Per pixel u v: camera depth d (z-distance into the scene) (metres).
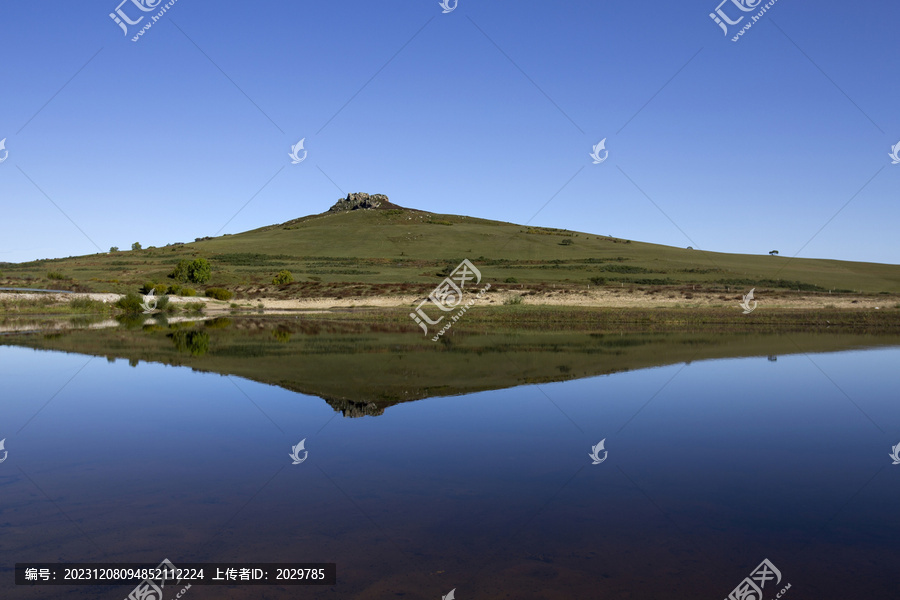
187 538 7.08
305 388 16.92
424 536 7.14
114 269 100.62
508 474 9.44
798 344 30.27
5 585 6.04
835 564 6.47
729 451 10.88
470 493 8.59
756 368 21.42
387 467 9.80
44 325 41.72
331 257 112.75
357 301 67.00
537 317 47.94
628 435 11.99
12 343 28.64
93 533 7.23
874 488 8.92
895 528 7.43
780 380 18.81
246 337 32.25
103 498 8.42
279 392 16.33
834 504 8.23
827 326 43.69
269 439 11.58
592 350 26.94
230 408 14.34
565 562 6.48
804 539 7.11
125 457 10.39
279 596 5.77
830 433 12.23
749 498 8.44
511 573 6.23
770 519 7.70
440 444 11.21
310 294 72.19
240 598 5.75
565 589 5.89
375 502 8.22
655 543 6.97
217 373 19.42
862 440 11.73
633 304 60.09
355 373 19.55
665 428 12.57
